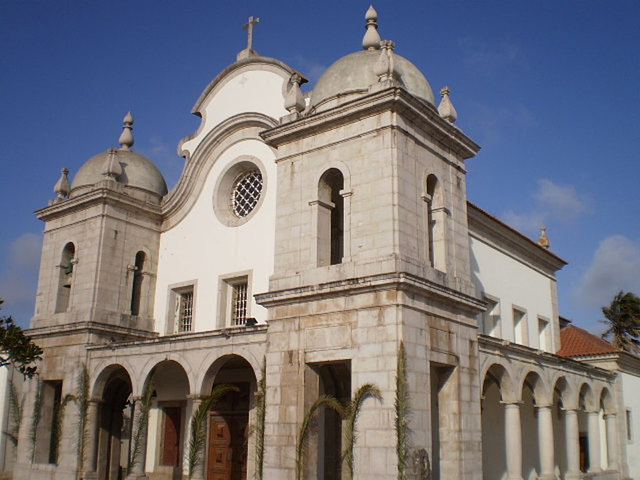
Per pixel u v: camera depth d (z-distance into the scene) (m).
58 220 29.50
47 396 26.89
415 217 19.20
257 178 27.06
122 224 28.05
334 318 18.52
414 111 19.61
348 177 19.59
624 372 33.66
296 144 21.17
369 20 23.50
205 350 21.98
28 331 27.75
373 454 16.91
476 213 27.31
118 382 28.12
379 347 17.44
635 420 33.81
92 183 29.38
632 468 32.41
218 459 25.08
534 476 28.84
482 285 27.80
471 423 19.38
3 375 29.70
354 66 21.44
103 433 27.36
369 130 19.52
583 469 32.47
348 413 17.59
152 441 27.22
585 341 34.56
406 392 16.86
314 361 18.61
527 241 31.33
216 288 26.45
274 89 26.67
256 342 20.77
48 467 24.97
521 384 23.69
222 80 28.88
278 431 18.78
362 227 18.89
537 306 32.53
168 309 27.92
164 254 28.92
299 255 20.05
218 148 28.09
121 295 27.42
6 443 28.78
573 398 27.48
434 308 18.73
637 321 46.75
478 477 19.20
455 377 19.20
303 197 20.50
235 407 25.22
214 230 27.33
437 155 20.95
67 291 28.67
